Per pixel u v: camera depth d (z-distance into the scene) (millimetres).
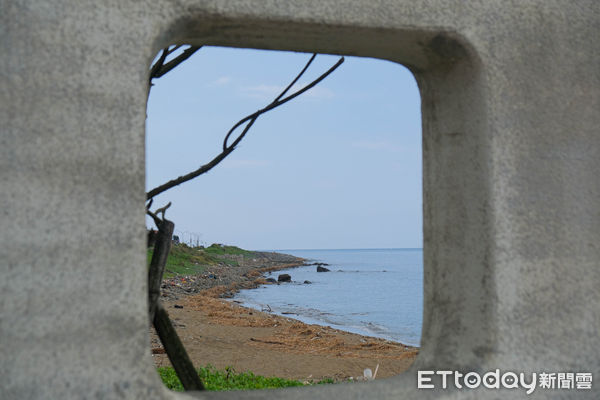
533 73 2301
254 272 58531
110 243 1835
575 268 2283
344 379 9094
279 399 2039
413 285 47750
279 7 2012
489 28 2242
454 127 2379
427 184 2535
